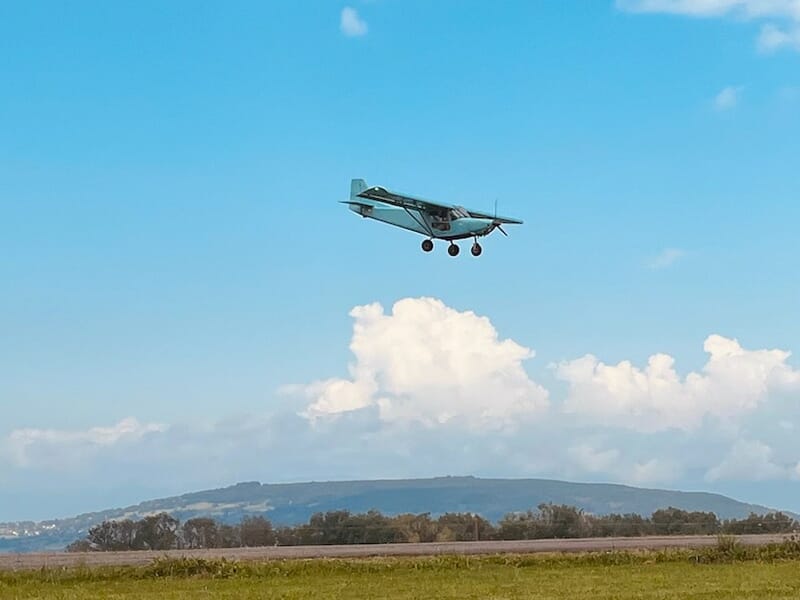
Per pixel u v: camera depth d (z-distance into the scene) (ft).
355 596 91.40
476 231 165.27
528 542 164.25
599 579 105.50
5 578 107.45
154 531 226.99
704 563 123.03
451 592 94.27
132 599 91.15
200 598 91.04
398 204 167.22
